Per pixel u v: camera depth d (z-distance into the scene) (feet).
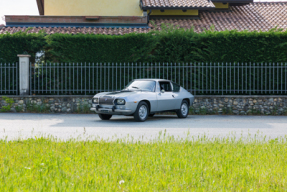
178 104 38.52
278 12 71.82
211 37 46.26
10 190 9.74
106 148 17.11
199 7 63.82
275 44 46.06
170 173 12.25
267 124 33.17
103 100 33.83
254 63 45.32
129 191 10.12
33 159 14.44
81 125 30.76
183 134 24.91
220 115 44.01
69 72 45.62
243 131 27.35
